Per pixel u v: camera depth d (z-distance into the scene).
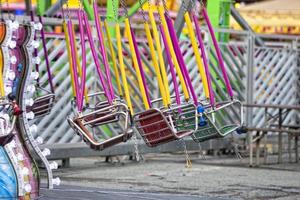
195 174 23.53
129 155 26.20
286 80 33.12
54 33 24.16
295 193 19.88
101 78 14.30
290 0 47.66
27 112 14.47
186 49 27.98
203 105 14.67
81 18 14.45
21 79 14.02
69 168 24.62
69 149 24.16
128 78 25.89
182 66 14.51
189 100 14.48
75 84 14.30
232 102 15.27
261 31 49.38
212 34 15.35
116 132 25.25
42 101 15.69
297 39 33.66
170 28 14.51
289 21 47.03
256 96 31.53
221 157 28.72
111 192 19.14
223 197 18.95
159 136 14.24
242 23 32.03
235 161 27.23
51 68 24.22
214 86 28.98
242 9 47.62
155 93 26.52
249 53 30.53
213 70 28.69
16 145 13.61
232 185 21.17
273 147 31.23
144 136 14.34
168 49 14.45
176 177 22.75
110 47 15.52
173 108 14.30
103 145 13.94
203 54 14.81
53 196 17.94
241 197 19.05
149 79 26.42
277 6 46.91
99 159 27.70
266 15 47.38
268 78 32.12
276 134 32.25
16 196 13.30
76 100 14.27
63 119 24.66
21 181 13.34
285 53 33.06
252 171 24.44
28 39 13.92
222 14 30.83
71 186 20.05
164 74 14.34
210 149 28.28
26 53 13.98
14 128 13.46
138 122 14.31
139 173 23.61
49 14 25.92
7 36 13.36
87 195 18.41
